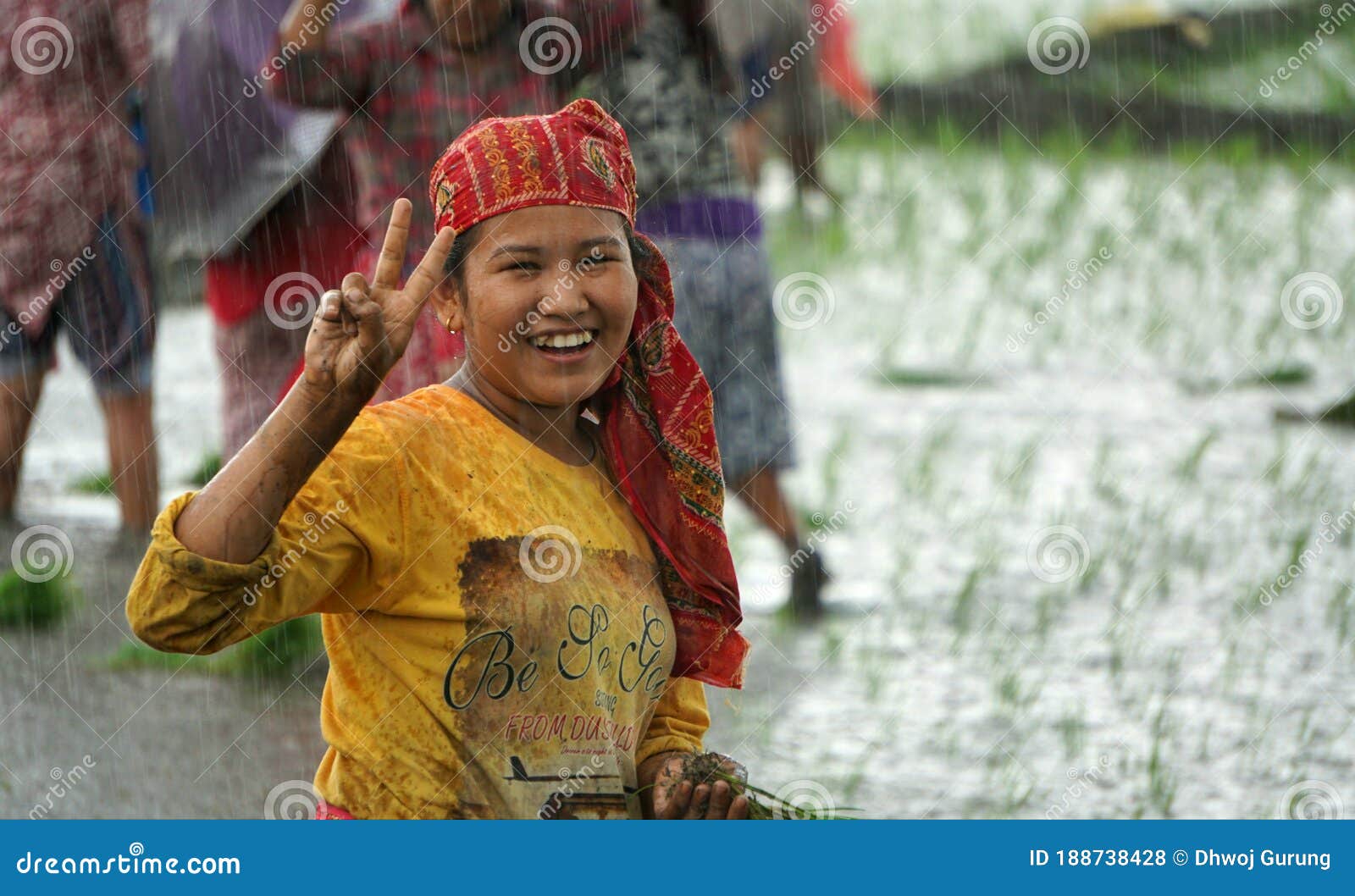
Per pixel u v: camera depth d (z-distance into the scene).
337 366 7.10
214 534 7.06
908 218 32.84
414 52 13.44
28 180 17.44
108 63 17.44
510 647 7.72
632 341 8.51
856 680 14.39
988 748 12.90
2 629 15.36
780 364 16.33
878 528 18.23
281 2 16.50
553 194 7.93
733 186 16.00
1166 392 23.66
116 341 17.73
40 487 19.78
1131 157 38.12
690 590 8.60
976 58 44.38
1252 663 14.67
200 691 14.12
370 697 7.75
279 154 16.30
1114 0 44.88
